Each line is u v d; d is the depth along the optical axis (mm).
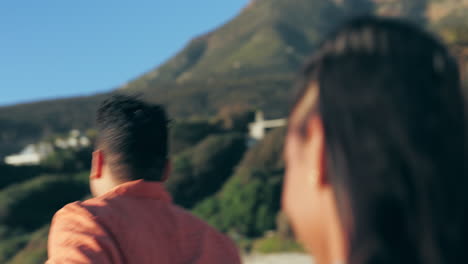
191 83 113938
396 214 525
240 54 153500
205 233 1847
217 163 30281
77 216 1588
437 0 145750
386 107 531
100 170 1830
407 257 523
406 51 548
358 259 536
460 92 556
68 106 104688
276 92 97812
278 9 175000
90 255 1502
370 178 531
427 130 527
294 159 623
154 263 1645
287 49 149500
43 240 23547
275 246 18766
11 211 28703
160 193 1816
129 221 1634
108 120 1818
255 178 22859
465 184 531
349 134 542
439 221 523
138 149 1810
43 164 38156
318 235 597
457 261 524
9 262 23062
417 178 521
